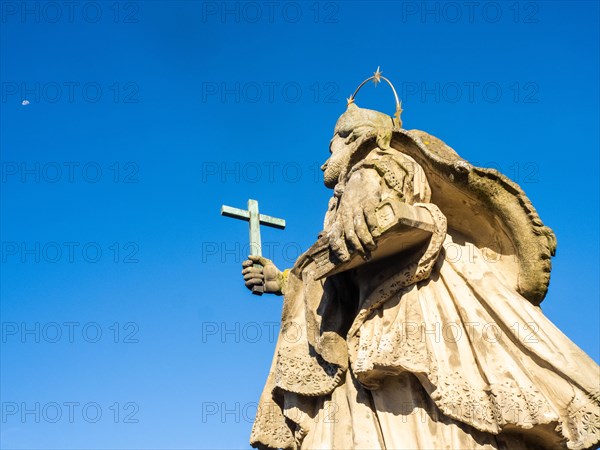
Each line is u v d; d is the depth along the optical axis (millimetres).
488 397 12477
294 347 14109
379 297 13250
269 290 15250
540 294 13367
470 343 12906
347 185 13352
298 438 13742
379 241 12820
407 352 12570
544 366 12695
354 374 13031
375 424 12859
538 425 12156
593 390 12422
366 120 15305
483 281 13328
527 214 13297
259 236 15953
